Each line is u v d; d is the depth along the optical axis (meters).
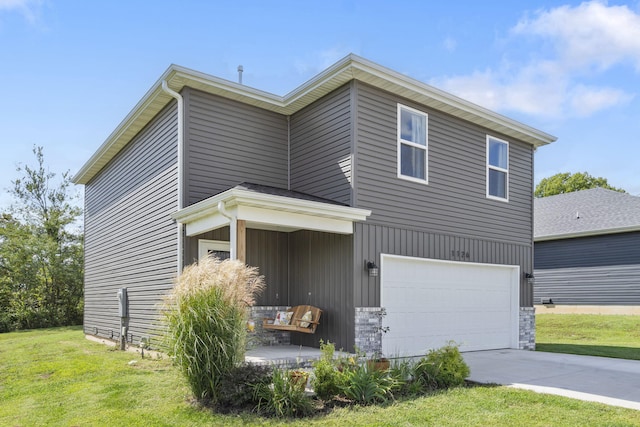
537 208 23.12
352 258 8.70
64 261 22.55
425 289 9.98
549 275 19.95
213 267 6.08
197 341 5.68
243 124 10.01
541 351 11.30
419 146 10.15
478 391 6.59
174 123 9.51
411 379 6.89
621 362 9.41
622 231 17.58
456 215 10.78
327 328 9.02
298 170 10.32
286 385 5.64
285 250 10.10
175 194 9.22
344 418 5.33
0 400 6.44
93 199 15.17
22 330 20.08
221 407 5.63
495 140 12.05
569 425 5.08
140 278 10.67
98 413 5.57
